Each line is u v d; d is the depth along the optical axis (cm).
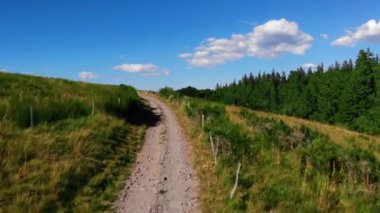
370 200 1505
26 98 2705
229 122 3153
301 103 9894
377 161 2228
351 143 3556
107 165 1919
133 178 1838
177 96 6062
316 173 1761
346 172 1895
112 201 1554
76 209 1416
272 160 1977
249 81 16312
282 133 2767
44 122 2266
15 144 1770
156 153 2316
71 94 3650
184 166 2041
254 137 2561
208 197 1597
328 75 9494
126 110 3488
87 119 2600
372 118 7094
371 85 7550
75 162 1750
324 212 1407
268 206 1451
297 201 1495
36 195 1413
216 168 1877
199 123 3111
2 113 2258
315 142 2545
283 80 14025
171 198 1608
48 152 1792
